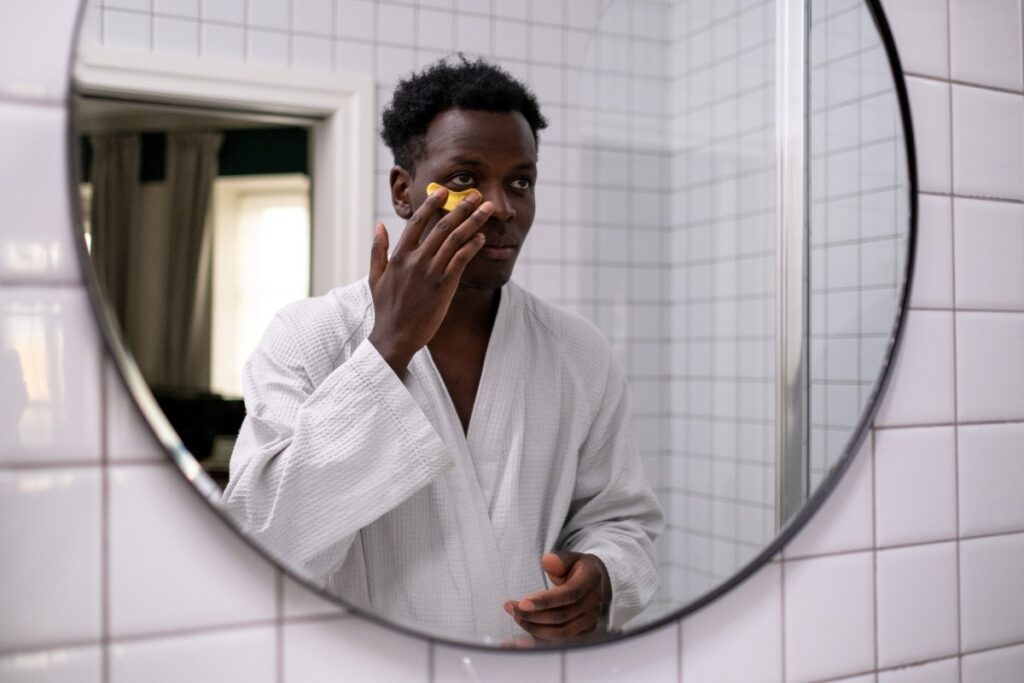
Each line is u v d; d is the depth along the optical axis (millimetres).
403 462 729
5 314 644
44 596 647
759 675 895
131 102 651
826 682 933
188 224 661
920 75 1012
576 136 849
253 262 679
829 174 956
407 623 723
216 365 666
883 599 971
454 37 770
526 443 792
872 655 962
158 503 678
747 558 880
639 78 879
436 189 756
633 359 868
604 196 861
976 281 1043
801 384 934
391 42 739
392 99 738
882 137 980
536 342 811
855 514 958
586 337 846
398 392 730
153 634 674
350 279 713
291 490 688
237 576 698
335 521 702
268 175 688
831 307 951
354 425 711
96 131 641
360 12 726
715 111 926
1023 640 1065
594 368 845
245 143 683
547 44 825
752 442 902
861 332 960
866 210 972
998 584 1049
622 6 876
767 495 900
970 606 1027
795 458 919
